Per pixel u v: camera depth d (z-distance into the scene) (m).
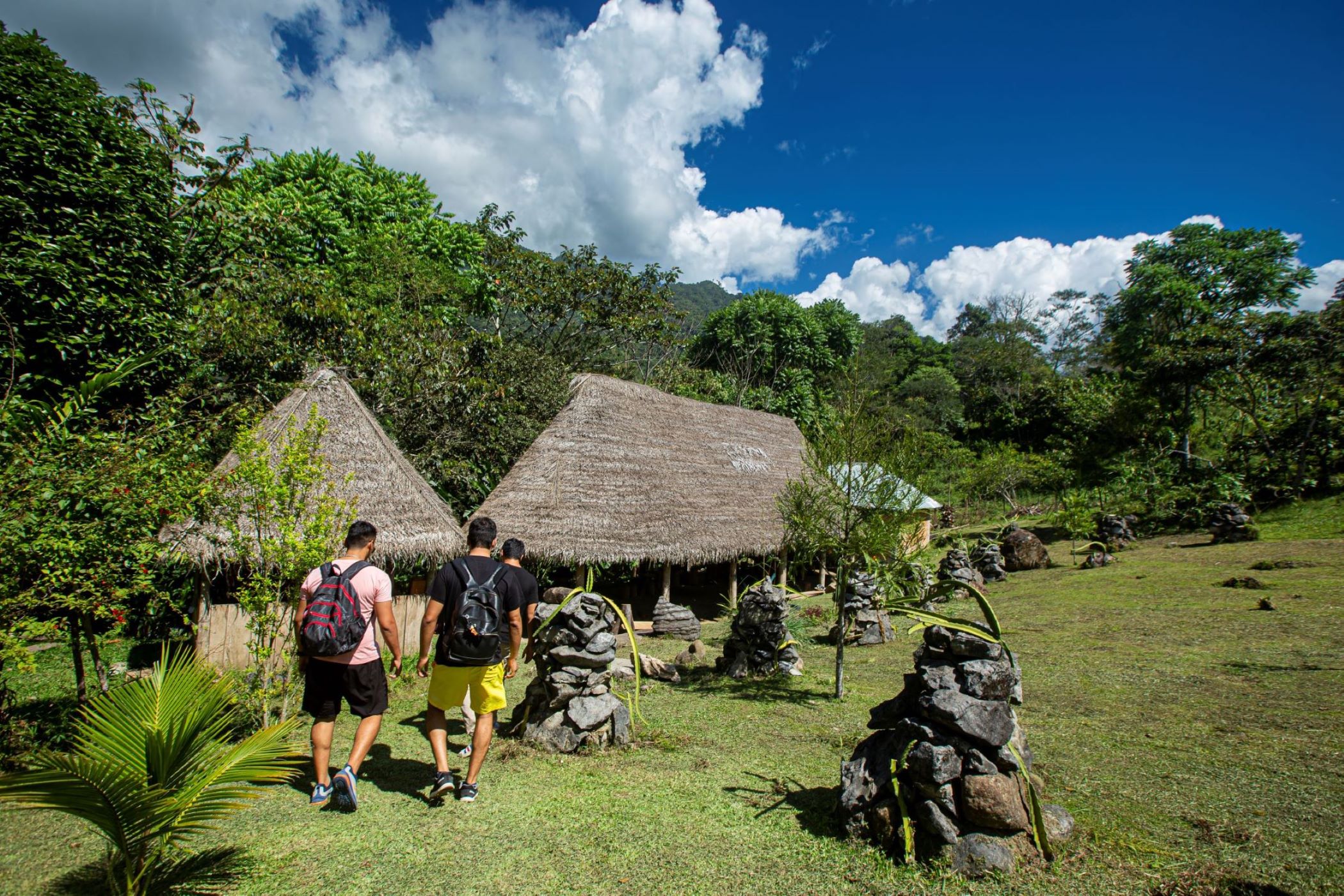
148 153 8.99
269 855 3.36
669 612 10.59
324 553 5.25
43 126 7.90
